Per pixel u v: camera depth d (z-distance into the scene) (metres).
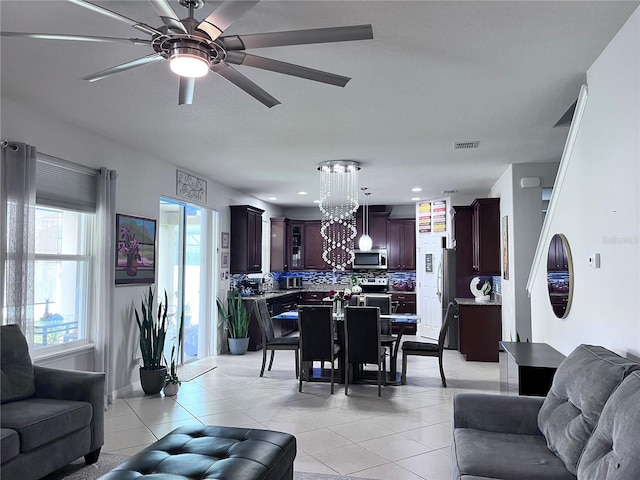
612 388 2.06
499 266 6.86
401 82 3.25
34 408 2.96
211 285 7.17
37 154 3.82
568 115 4.04
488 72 3.09
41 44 2.70
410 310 9.49
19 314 3.49
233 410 4.48
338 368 5.72
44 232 4.09
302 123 4.20
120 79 3.21
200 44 2.04
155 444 2.52
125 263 4.94
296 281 10.45
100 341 4.46
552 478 2.03
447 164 5.89
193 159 5.64
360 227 10.01
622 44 2.53
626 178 2.53
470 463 2.17
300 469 3.20
